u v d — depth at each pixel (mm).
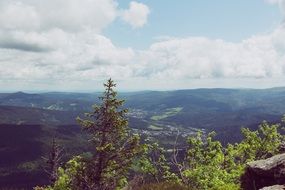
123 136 30078
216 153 26938
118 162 28688
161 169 26906
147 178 23406
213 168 24844
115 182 28234
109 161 28766
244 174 17078
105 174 28875
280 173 15492
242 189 17031
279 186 14484
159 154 28438
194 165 27141
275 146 31641
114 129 29766
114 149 28984
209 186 22234
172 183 16844
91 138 29828
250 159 29516
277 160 16016
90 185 28609
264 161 16469
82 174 28891
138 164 28016
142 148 28797
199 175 23203
